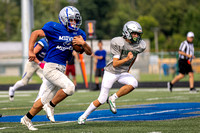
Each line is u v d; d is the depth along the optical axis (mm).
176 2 184500
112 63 17000
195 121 16938
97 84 42188
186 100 28188
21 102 28656
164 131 14156
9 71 78188
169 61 77750
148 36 168000
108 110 21984
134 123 16484
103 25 181250
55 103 15414
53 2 155000
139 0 199375
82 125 16062
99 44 41531
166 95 33281
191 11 165500
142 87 46969
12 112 21750
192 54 35938
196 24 161875
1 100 30797
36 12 152000
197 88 43875
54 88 15719
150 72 81625
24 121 14953
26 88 47375
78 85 51531
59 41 15164
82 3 171750
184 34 165625
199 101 27328
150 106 24094
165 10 183750
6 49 120812
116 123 16562
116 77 17062
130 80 17109
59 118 18703
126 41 16953
